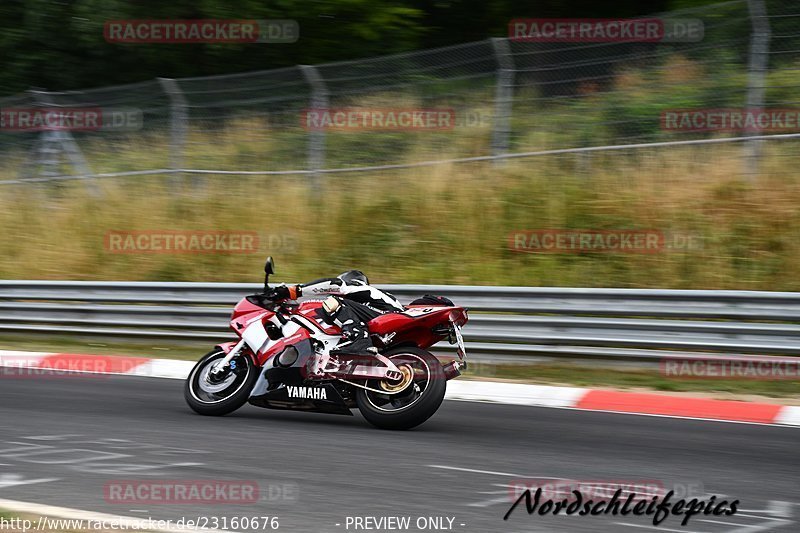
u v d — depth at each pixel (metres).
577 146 33.00
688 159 31.31
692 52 32.59
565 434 16.47
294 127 36.38
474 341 24.55
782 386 21.27
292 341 16.94
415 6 51.66
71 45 49.16
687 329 22.31
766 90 30.17
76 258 35.22
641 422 17.80
